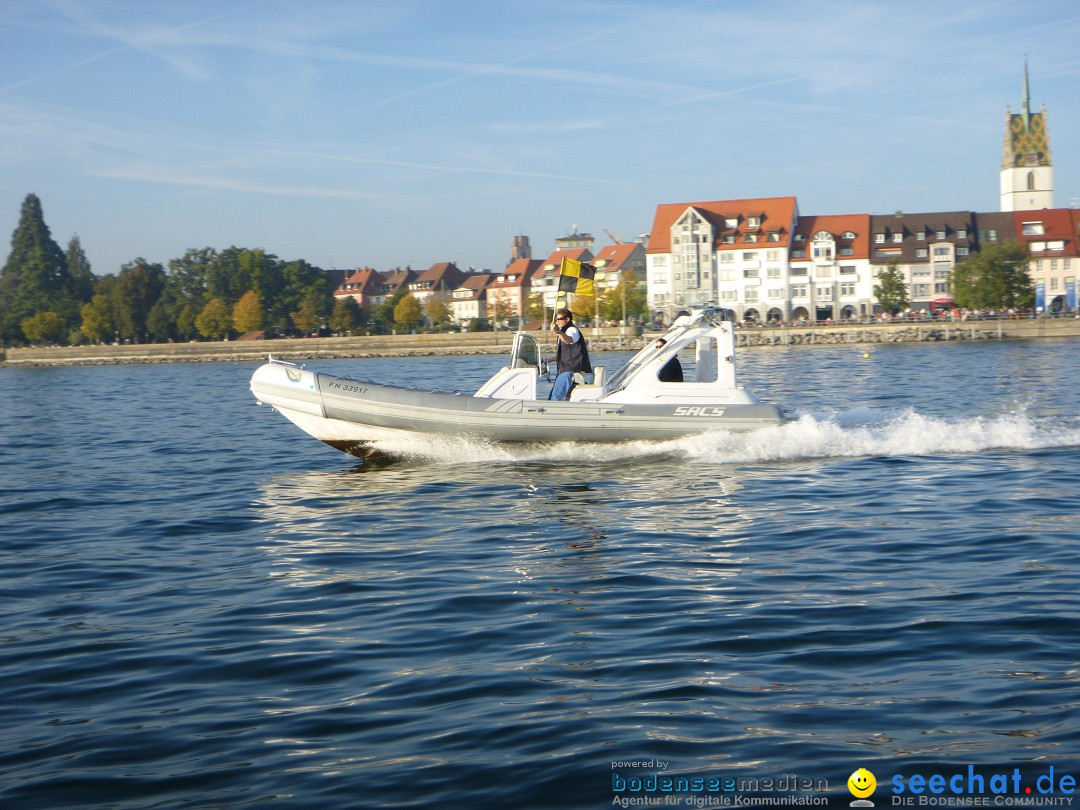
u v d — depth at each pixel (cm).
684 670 630
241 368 9412
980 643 658
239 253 14450
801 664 635
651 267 11519
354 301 13812
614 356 7331
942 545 948
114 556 1030
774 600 779
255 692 618
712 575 862
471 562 939
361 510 1225
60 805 478
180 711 591
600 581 852
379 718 570
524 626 733
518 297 14612
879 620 716
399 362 9156
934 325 8906
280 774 503
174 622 778
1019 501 1136
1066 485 1221
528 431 1488
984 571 845
